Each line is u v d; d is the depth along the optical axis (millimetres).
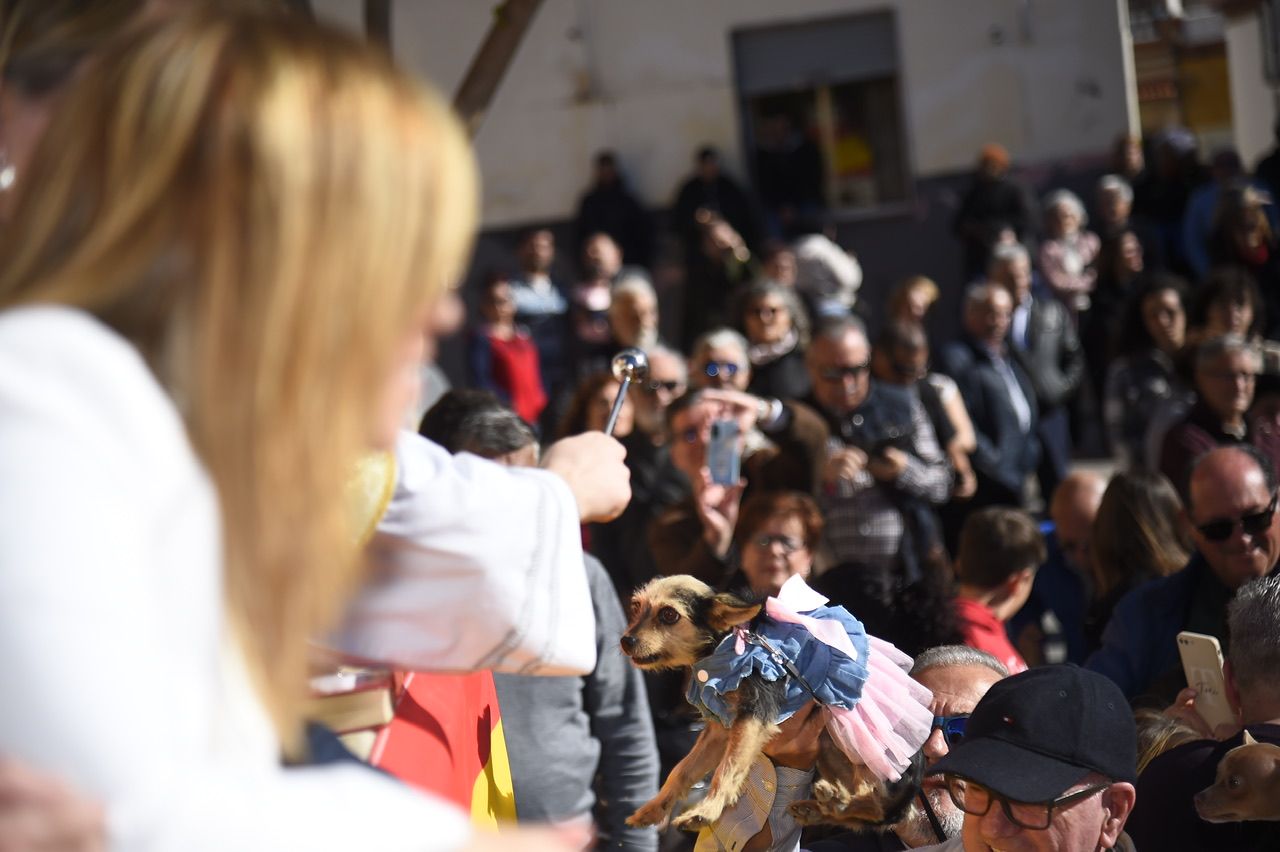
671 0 16266
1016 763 2648
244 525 1145
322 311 1129
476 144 16594
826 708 2551
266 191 1106
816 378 7352
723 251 14391
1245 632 3344
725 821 2695
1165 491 5402
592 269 13805
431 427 3982
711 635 2600
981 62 16094
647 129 16438
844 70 16391
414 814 1114
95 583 992
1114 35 15898
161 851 995
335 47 1183
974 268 15227
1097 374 12688
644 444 6152
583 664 1696
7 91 1398
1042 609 6539
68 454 1018
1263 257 10984
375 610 1642
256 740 1157
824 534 6312
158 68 1138
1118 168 15797
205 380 1114
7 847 951
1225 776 2916
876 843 3064
